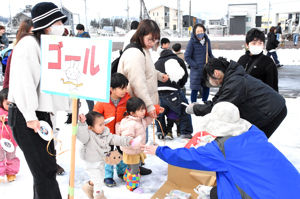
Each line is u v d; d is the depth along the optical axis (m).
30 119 2.08
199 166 2.15
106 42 2.01
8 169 3.18
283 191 1.92
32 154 2.24
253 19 58.47
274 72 3.31
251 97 2.66
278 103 2.67
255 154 2.03
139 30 3.02
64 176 3.35
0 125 3.17
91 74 2.07
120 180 3.30
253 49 3.29
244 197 1.99
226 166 2.07
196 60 5.45
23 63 2.08
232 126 2.12
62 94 2.15
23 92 2.08
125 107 3.11
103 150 2.72
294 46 20.36
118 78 2.84
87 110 6.34
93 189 2.84
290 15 32.12
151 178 3.32
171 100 4.16
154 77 3.24
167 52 4.36
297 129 4.89
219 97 2.70
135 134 2.98
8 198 2.87
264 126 2.84
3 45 9.73
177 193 2.81
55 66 2.13
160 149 2.30
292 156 3.79
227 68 2.71
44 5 2.22
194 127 5.16
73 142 2.19
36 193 2.35
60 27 2.33
